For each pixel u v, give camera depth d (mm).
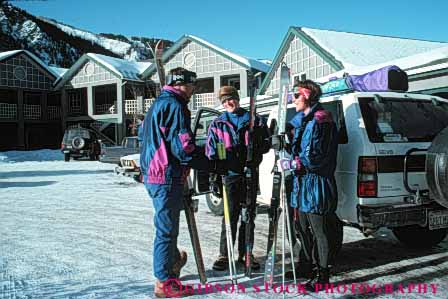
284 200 3545
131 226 6113
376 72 4746
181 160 3312
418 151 4016
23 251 4820
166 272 3447
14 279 3896
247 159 3799
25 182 12328
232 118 4051
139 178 11578
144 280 3863
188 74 3412
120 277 3943
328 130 3439
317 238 3557
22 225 6234
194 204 3910
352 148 3926
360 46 17422
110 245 5062
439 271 4055
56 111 34031
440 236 4785
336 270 4125
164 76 3785
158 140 3320
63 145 22250
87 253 4727
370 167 3838
